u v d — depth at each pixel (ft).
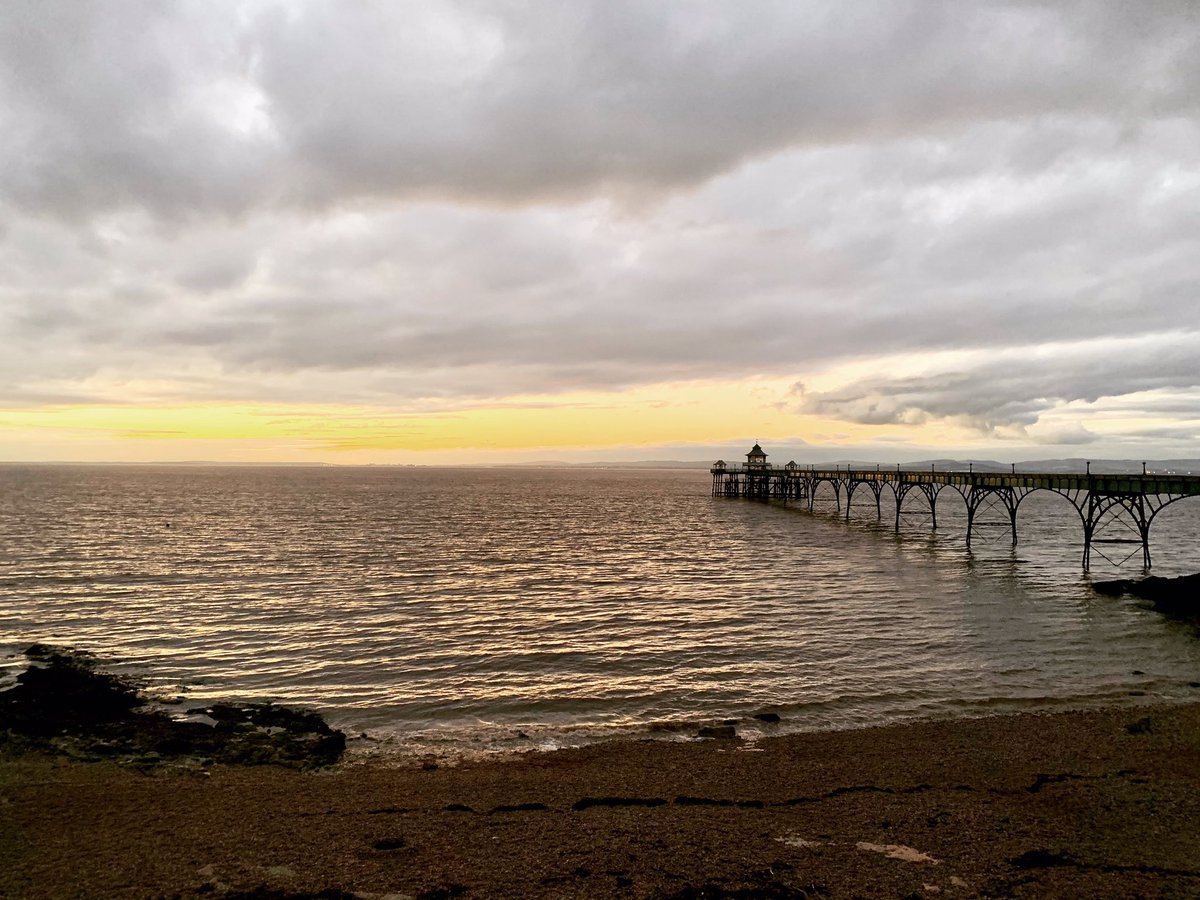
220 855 31.53
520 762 46.75
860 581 115.03
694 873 29.32
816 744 49.24
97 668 68.08
